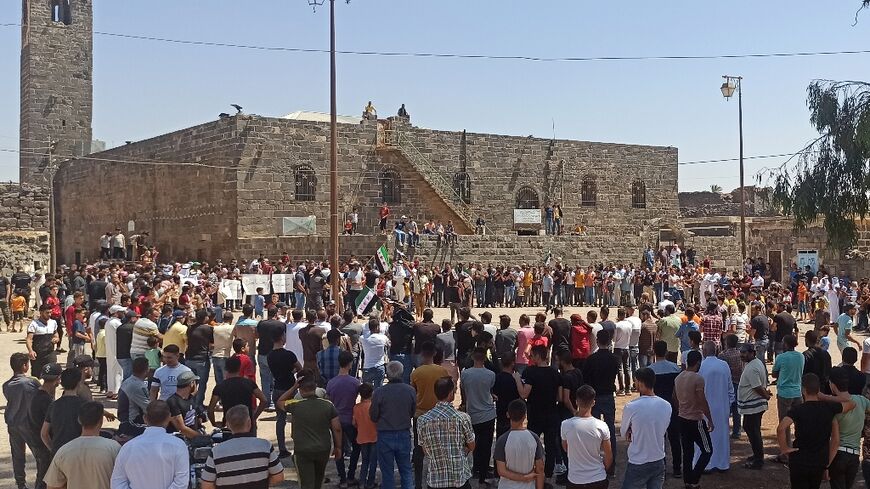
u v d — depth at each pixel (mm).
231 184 38844
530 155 47281
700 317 18828
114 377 16062
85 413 7508
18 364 10133
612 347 17438
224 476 7438
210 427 13969
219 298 30000
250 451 7535
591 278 36125
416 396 10547
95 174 49906
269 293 30578
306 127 40594
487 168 45875
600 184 49688
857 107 13094
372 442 10742
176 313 15016
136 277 27078
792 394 12094
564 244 42156
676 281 35500
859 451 9469
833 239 13812
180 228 42125
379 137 42344
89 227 50625
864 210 13344
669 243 47969
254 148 39094
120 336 15516
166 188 43156
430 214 43562
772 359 20547
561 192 48250
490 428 10969
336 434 9719
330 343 13086
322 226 40938
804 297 33250
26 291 27109
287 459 12289
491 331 15906
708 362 11992
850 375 10078
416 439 10945
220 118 39500
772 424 15102
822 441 9133
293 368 12375
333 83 26016
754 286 30609
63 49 55906
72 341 17797
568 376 11250
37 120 54844
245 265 36219
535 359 11312
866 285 30250
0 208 36719
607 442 8547
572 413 11359
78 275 26406
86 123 56625
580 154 48938
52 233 36750
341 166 41344
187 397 9898
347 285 27578
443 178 44469
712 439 11828
